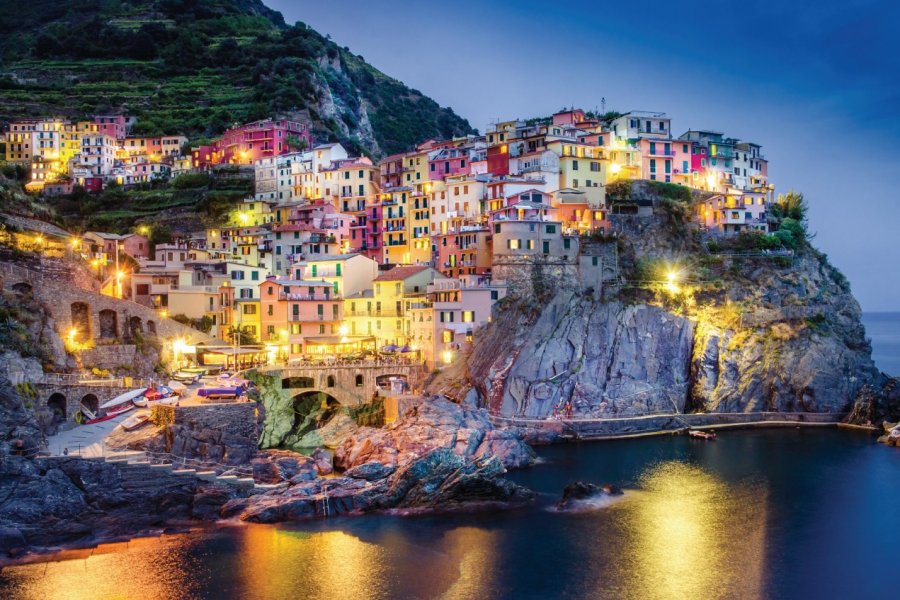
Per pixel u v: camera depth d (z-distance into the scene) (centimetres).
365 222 18375
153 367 11994
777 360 14950
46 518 8050
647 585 7669
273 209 19088
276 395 12550
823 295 16488
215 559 7944
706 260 16288
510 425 13150
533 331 14075
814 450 12669
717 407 14675
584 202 16100
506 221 14675
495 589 7512
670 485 10700
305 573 7712
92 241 15738
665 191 17225
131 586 7331
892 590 7612
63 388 9850
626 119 18925
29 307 10756
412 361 13750
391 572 7800
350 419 12888
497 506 9662
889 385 14788
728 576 7888
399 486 9638
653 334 14688
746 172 19850
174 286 14675
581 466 11638
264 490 9425
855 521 9388
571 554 8331
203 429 9588
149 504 8631
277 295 14688
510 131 18550
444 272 16125
